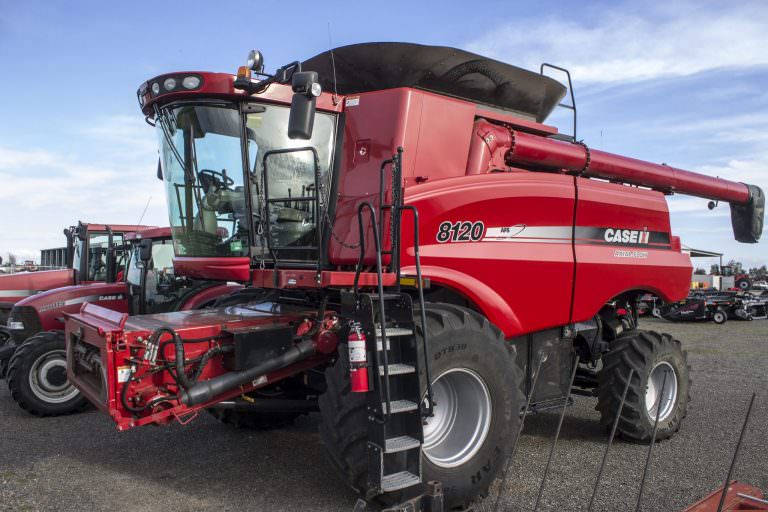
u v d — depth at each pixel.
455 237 4.54
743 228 8.30
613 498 4.15
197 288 7.79
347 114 4.79
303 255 4.79
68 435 5.75
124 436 5.68
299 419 6.31
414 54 5.09
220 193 4.75
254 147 4.64
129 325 4.00
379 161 4.52
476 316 4.25
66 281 10.71
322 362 4.52
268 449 5.23
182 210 5.02
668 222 6.39
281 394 5.12
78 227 10.98
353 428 3.64
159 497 4.16
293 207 4.77
